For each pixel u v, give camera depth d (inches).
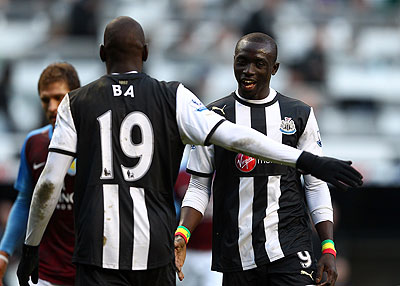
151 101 492.7
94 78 1424.7
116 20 512.4
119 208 480.7
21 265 514.3
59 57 1449.3
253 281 581.3
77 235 488.4
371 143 1347.2
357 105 1422.2
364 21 1552.7
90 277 480.1
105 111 489.4
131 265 479.2
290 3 1583.4
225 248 585.0
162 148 490.3
